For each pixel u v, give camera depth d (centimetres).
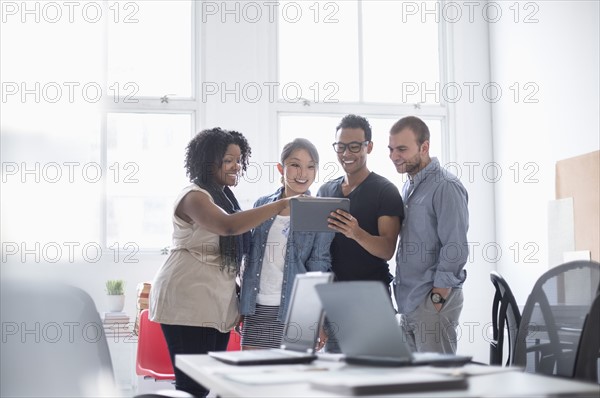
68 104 218
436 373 162
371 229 323
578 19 485
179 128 556
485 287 583
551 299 248
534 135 538
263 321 308
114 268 531
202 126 553
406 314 330
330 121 578
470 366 184
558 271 248
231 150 308
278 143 568
